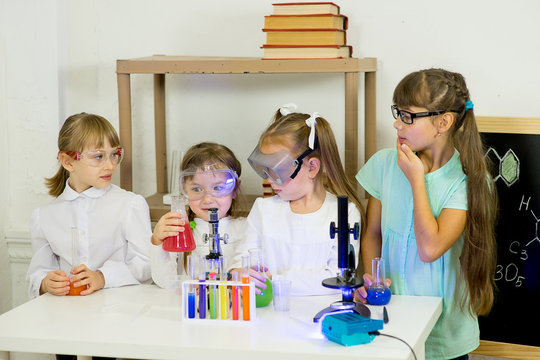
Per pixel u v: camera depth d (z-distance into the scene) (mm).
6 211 2404
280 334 1359
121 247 1967
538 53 2078
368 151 2154
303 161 1708
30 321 1462
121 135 2100
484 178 1648
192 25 2332
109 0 2365
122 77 2061
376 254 1835
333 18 1913
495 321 1930
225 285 1428
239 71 1964
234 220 1955
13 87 2352
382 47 2195
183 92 2375
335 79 2271
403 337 1341
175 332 1378
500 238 1920
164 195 2256
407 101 1608
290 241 1719
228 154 1952
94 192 1956
